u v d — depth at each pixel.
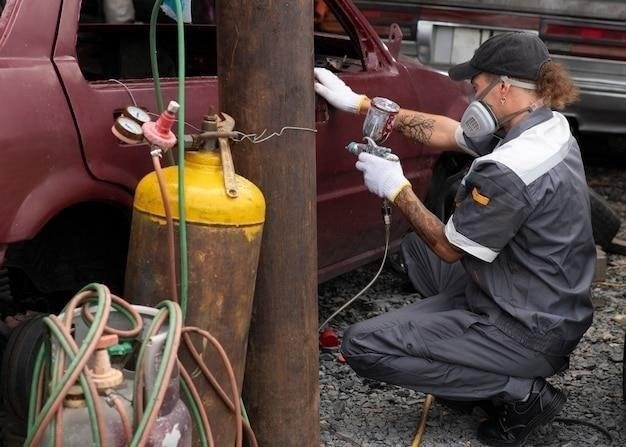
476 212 3.43
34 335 3.08
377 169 3.61
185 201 2.75
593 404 4.13
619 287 5.57
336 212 4.33
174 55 4.79
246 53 2.99
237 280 2.85
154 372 2.42
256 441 3.14
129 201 3.33
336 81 4.03
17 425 3.20
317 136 4.04
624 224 6.71
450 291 3.91
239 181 2.87
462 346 3.59
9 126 2.94
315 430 3.29
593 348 4.71
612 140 8.48
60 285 3.50
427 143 4.13
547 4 6.66
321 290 5.33
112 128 2.91
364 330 3.66
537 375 3.63
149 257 2.82
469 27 6.73
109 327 2.43
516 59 3.50
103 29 4.41
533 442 3.80
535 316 3.53
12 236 2.98
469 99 5.22
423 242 4.02
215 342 2.70
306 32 3.03
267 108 3.01
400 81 4.65
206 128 2.84
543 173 3.44
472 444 3.77
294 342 3.17
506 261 3.57
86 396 2.24
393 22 6.80
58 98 3.09
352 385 4.23
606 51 6.70
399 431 3.84
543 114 3.56
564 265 3.55
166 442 2.43
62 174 3.11
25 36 3.05
